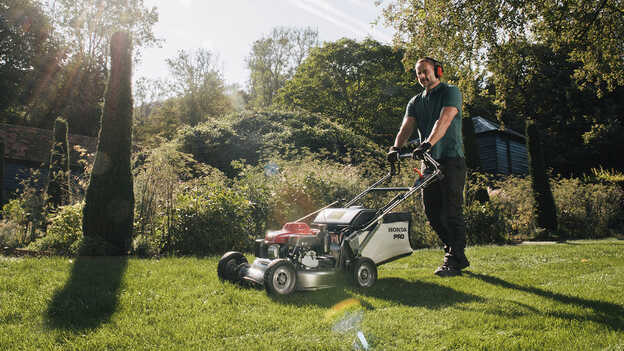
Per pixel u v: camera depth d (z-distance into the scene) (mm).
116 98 7695
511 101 13094
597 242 10516
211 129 19281
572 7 10969
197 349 2672
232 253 4992
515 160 27984
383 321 3293
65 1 34281
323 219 5309
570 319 3355
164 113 42031
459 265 5629
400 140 6012
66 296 3863
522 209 13633
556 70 26828
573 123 27953
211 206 8000
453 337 2934
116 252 7281
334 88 39062
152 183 8531
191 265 5859
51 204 9188
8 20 31922
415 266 6492
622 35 11203
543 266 6227
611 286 4688
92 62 36344
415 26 11586
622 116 27078
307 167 11180
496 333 3035
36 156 22172
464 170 5664
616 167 27641
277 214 9039
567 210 14219
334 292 4406
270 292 4113
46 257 6297
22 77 33250
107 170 7434
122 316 3330
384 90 38062
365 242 5008
